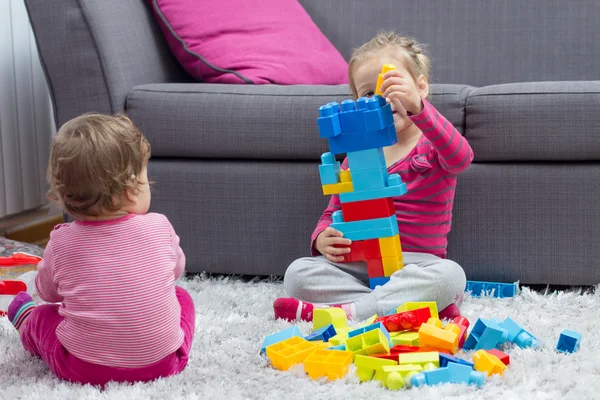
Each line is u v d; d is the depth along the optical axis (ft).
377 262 5.09
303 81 6.68
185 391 3.85
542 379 3.87
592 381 3.79
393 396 3.70
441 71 7.50
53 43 6.24
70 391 3.85
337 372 3.93
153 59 6.69
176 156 6.07
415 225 5.32
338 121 4.95
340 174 5.10
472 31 7.48
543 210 5.51
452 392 3.70
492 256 5.64
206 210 6.02
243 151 5.90
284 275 5.78
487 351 4.10
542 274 5.57
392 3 7.64
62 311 4.05
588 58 7.30
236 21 6.80
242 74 6.44
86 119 4.16
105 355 3.98
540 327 4.66
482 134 5.51
